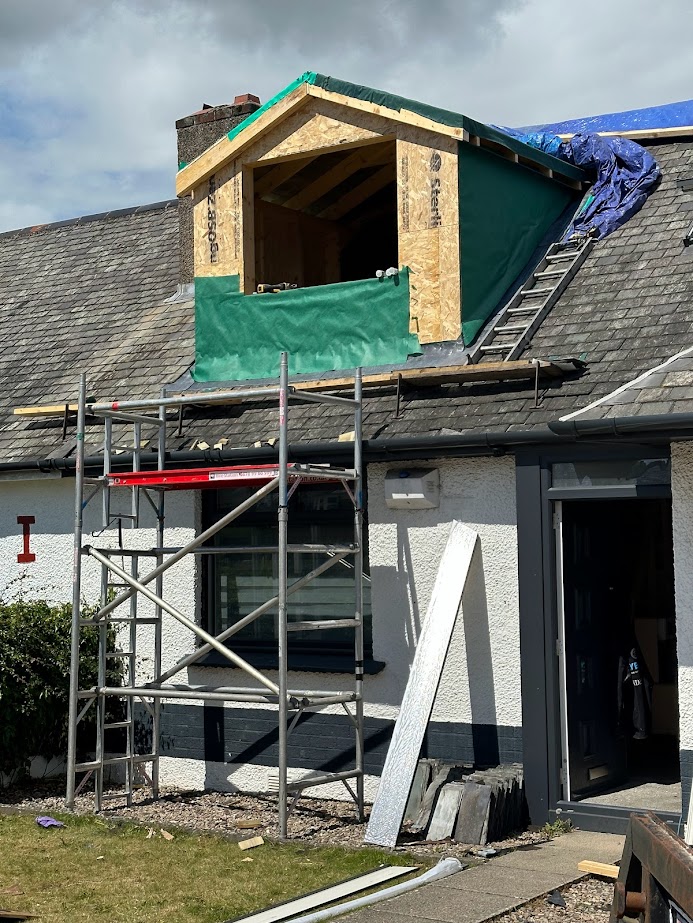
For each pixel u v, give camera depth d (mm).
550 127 13789
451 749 9672
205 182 12148
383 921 6820
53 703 10844
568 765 9250
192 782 11016
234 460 10656
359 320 11266
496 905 7066
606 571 10031
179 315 13836
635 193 11867
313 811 9852
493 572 9602
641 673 10117
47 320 15094
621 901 5375
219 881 7871
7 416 13086
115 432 11914
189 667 11133
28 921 7141
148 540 11477
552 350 10219
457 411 9969
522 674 9367
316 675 10445
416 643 9961
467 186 11047
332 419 10625
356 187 12914
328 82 11406
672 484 8594
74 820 9578
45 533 12117
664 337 9742
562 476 9328
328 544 10727
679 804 9078
